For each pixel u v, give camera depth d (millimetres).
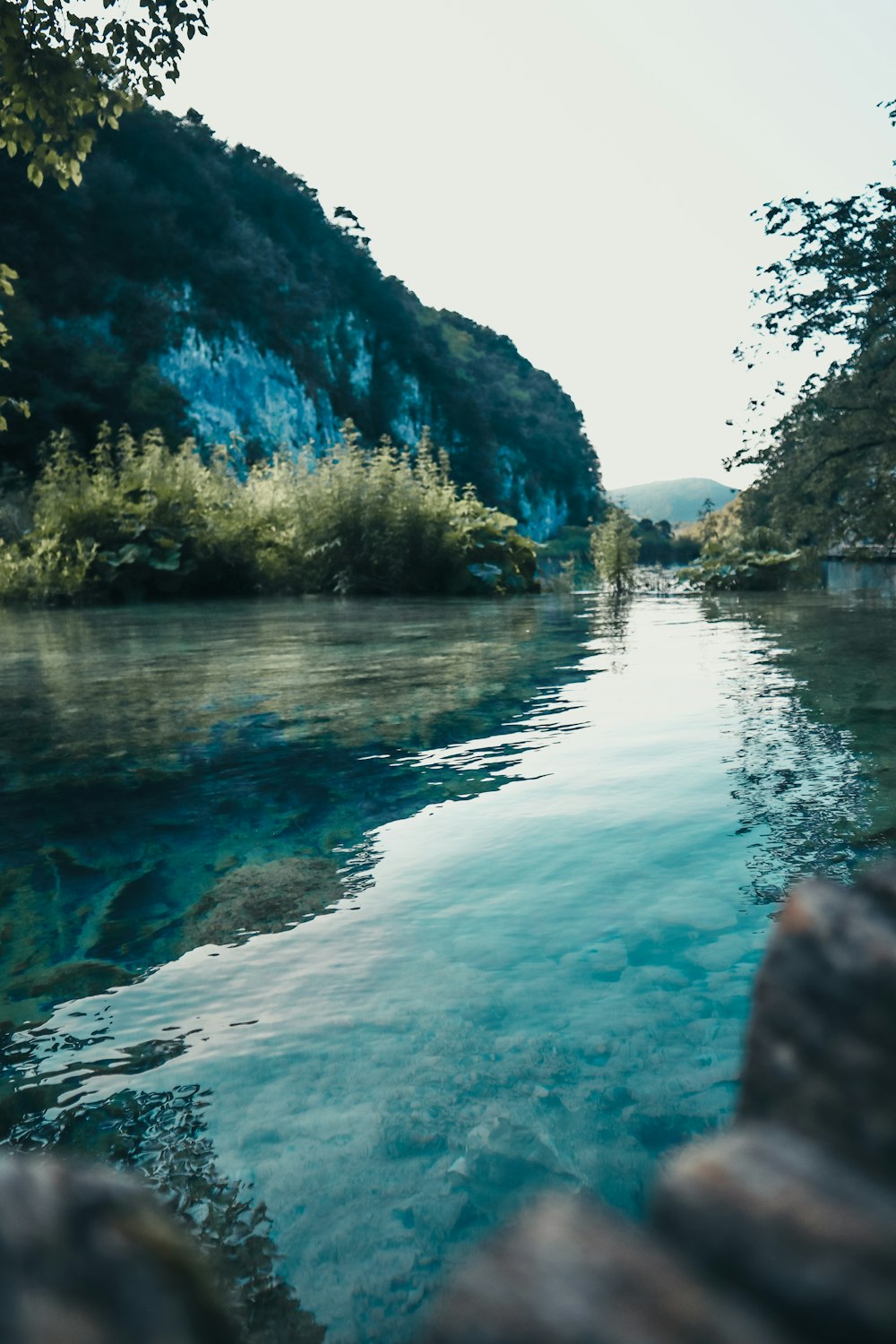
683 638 8648
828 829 2598
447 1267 1057
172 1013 1718
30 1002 1795
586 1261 195
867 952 281
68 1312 183
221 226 81438
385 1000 1723
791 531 20406
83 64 9055
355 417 91625
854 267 17750
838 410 18812
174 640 9344
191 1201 1198
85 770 3658
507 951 1915
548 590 24109
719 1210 218
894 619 10594
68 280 63875
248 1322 994
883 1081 259
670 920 2025
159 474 21984
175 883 2434
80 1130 1374
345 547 21500
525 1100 1374
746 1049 292
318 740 4117
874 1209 216
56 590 17828
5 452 46500
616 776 3328
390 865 2502
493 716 4621
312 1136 1320
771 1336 185
